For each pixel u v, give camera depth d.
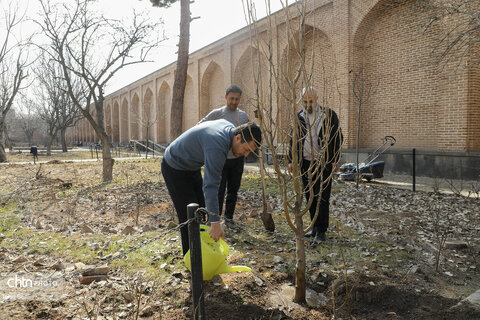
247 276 2.98
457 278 3.04
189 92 24.42
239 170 4.29
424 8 9.59
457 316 2.27
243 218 5.03
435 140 10.02
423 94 10.20
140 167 13.38
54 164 15.82
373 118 11.71
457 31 8.84
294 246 3.81
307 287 2.83
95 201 6.60
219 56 19.06
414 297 2.60
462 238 4.13
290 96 2.40
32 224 4.83
